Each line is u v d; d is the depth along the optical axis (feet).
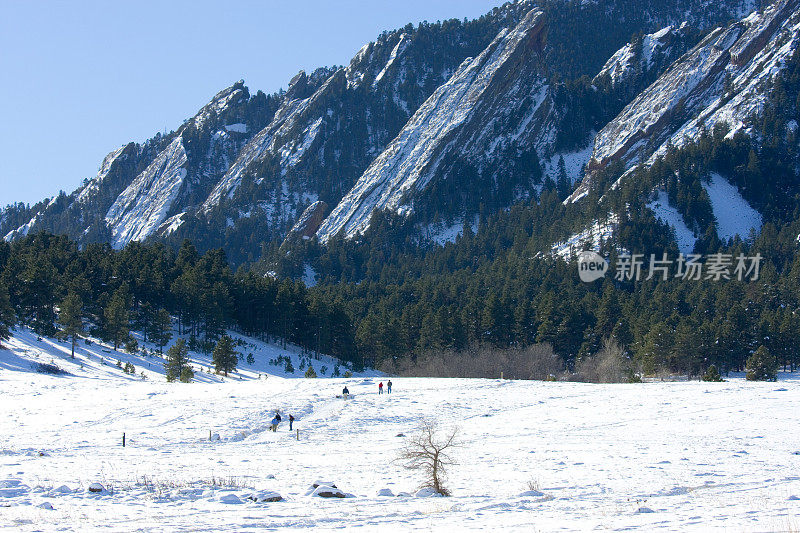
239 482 85.66
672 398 184.03
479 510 66.69
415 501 72.95
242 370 298.76
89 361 266.98
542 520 59.67
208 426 156.97
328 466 102.78
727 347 329.52
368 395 200.03
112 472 92.48
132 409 175.32
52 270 328.08
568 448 119.34
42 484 79.46
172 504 70.03
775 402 170.09
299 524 59.82
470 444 130.00
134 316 326.65
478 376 313.94
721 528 53.01
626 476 88.58
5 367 228.84
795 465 97.04
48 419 162.61
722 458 104.42
